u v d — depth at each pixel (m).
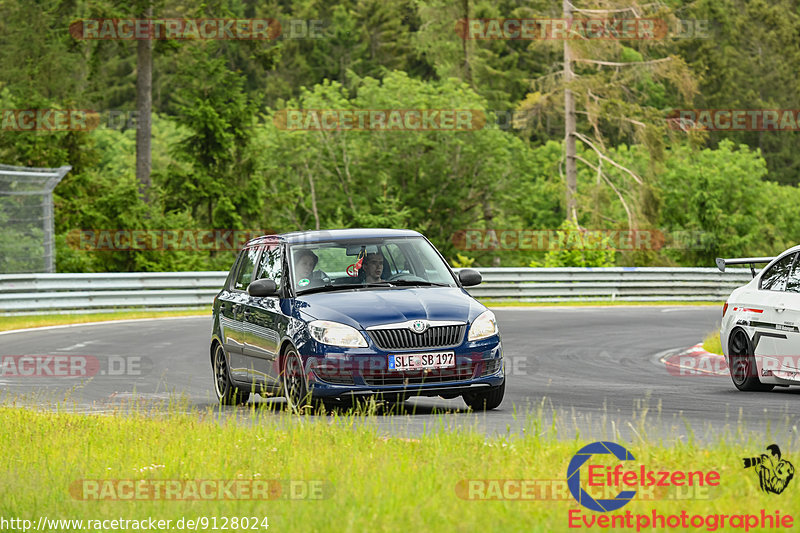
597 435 33.50
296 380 39.53
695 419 37.56
